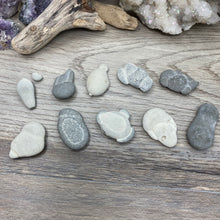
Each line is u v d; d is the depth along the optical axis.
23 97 0.20
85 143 0.19
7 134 0.20
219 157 0.19
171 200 0.19
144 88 0.21
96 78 0.21
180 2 0.22
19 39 0.21
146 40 0.23
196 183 0.19
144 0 0.23
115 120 0.19
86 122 0.20
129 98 0.21
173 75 0.21
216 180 0.19
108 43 0.23
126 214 0.18
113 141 0.20
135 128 0.20
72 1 0.21
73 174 0.19
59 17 0.22
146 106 0.21
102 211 0.18
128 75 0.21
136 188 0.19
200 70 0.22
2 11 0.22
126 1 0.23
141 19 0.24
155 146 0.20
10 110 0.20
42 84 0.21
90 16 0.22
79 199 0.19
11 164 0.19
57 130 0.20
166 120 0.20
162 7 0.22
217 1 0.23
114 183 0.19
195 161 0.19
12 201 0.18
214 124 0.20
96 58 0.22
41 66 0.22
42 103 0.21
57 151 0.19
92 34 0.23
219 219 0.18
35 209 0.18
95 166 0.19
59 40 0.23
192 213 0.18
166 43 0.23
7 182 0.19
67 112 0.20
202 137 0.19
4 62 0.22
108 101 0.21
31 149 0.19
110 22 0.23
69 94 0.20
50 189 0.19
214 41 0.23
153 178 0.19
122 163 0.19
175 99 0.21
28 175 0.19
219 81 0.22
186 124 0.20
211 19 0.23
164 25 0.23
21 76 0.22
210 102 0.21
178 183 0.19
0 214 0.18
